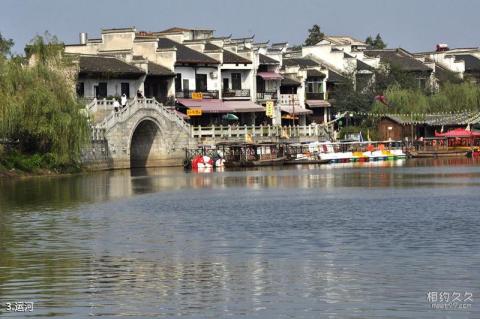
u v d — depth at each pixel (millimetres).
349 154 186250
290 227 77062
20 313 49188
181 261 61625
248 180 133625
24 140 137625
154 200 102000
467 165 167500
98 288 54156
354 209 90438
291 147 182125
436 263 59781
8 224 81438
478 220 79938
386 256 62438
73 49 184250
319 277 56188
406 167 163875
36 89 134375
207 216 85812
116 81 169750
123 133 156875
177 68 182625
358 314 48469
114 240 71188
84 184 124438
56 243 70188
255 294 52438
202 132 175750
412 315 48250
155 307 50062
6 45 163875
